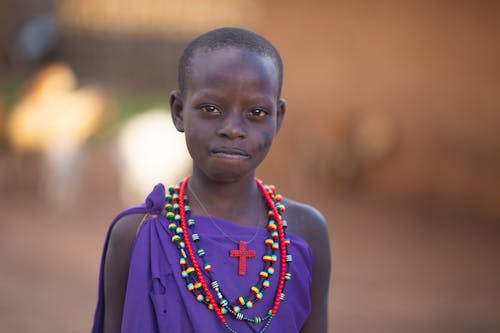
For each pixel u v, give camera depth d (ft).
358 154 43.68
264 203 7.15
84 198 39.81
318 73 45.37
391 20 42.60
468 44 40.16
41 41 82.38
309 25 45.60
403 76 42.37
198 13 81.71
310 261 7.04
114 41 84.07
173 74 84.48
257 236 6.76
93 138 53.67
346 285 26.27
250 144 6.25
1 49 86.58
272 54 6.46
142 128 39.17
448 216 39.29
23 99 40.47
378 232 35.14
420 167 42.01
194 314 6.33
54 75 39.93
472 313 23.79
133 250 6.57
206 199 6.84
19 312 22.20
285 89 46.50
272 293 6.65
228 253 6.57
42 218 35.12
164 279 6.40
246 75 6.17
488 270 29.35
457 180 40.75
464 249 32.76
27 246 29.84
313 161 45.21
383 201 42.09
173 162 39.24
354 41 44.09
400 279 27.32
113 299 6.82
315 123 44.78
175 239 6.49
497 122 39.45
